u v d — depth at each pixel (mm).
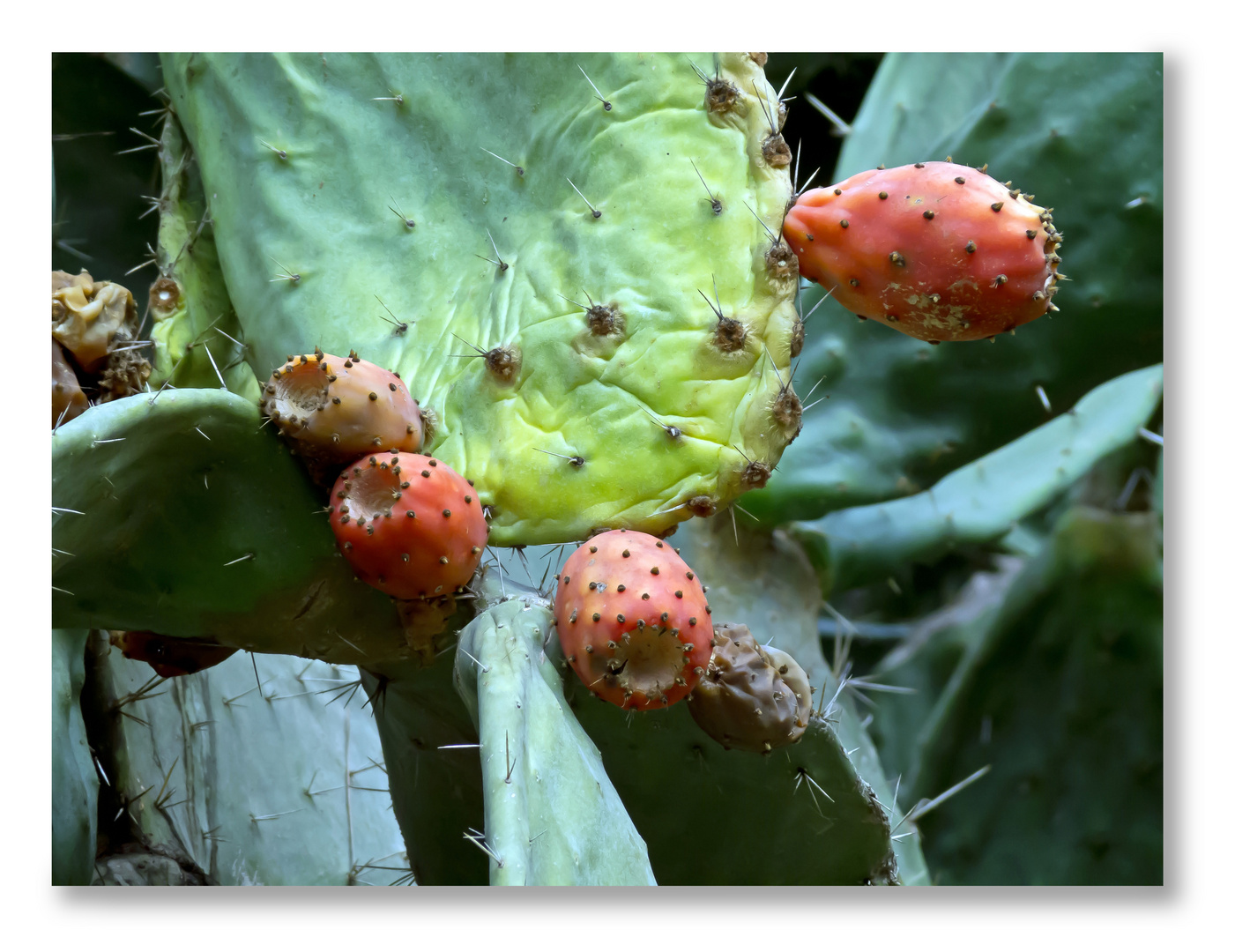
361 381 1515
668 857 1591
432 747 1607
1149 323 1775
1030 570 1914
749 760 1555
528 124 1562
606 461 1515
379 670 1581
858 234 1495
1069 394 1807
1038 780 1887
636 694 1480
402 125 1589
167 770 1688
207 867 1682
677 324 1511
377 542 1504
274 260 1596
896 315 1502
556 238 1542
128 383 1586
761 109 1521
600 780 1485
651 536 1508
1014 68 1776
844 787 1564
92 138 1833
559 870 1449
